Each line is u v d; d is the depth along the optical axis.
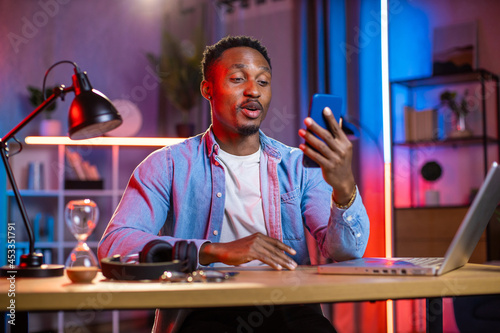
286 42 4.30
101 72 4.27
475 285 0.91
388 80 3.82
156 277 0.97
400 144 3.57
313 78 4.15
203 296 0.79
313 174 1.54
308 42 4.19
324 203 1.50
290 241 1.49
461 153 3.67
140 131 4.43
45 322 3.71
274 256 1.12
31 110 3.92
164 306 0.79
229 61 1.44
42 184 3.79
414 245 3.45
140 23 4.52
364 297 0.84
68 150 3.81
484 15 3.65
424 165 3.71
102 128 1.23
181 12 4.66
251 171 1.49
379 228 3.75
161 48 4.58
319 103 1.02
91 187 3.77
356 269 0.99
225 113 1.44
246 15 4.53
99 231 4.00
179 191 1.44
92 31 4.27
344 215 1.22
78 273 0.93
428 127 3.52
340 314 3.81
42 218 3.77
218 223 1.44
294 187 1.50
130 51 4.44
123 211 1.35
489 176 0.93
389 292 0.85
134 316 4.16
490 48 3.62
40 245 3.65
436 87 3.74
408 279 0.89
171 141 3.70
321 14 4.11
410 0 3.86
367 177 3.81
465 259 1.14
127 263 0.99
